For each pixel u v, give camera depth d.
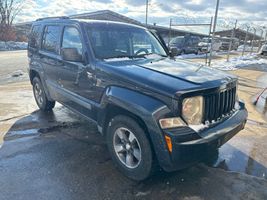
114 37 3.91
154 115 2.56
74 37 3.92
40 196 2.70
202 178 3.08
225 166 3.37
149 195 2.75
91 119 3.71
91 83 3.49
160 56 4.24
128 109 2.79
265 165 3.43
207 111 2.75
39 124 4.77
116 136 3.16
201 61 17.05
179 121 2.54
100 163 3.38
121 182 2.98
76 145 3.91
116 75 3.08
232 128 2.94
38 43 5.18
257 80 10.43
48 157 3.52
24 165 3.31
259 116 5.54
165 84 2.66
